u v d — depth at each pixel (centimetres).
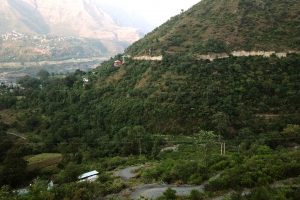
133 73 16762
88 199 7438
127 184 8300
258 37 14912
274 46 14212
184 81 14000
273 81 12988
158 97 13662
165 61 15638
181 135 12088
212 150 10531
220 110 12338
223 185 7088
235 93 12850
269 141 10675
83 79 19425
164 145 11794
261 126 11606
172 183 8119
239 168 7612
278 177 7350
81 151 12238
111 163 10831
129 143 12106
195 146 11156
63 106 16875
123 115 14012
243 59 14162
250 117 12000
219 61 14388
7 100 18300
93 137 13175
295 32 14775
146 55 17000
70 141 13375
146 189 7838
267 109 12188
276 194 6300
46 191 7812
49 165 11494
